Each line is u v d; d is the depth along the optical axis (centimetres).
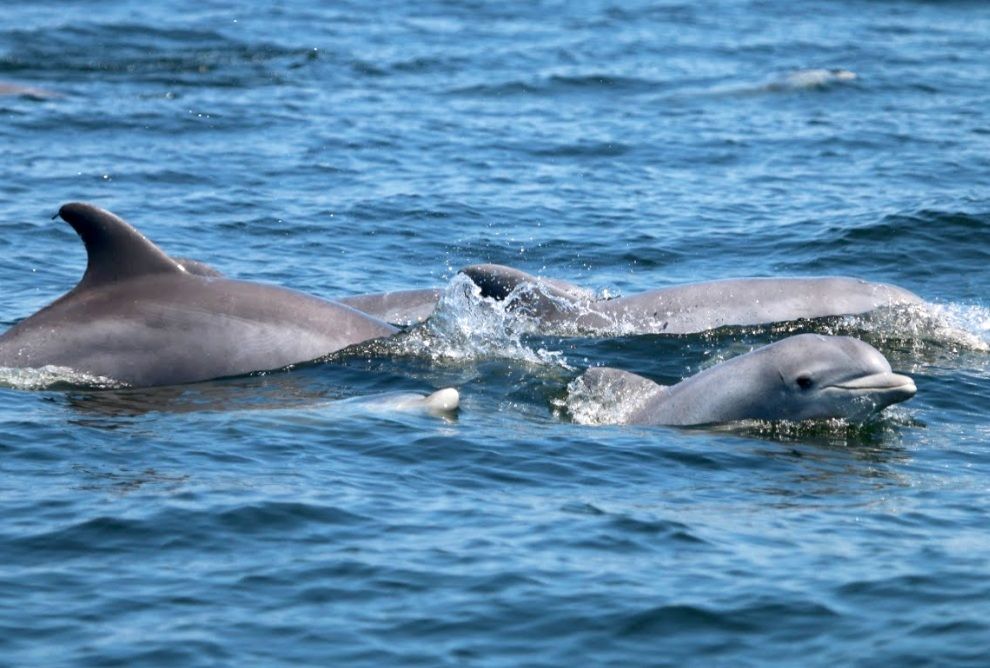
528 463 4894
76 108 12744
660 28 18588
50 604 3716
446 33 17825
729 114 13312
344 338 6253
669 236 9069
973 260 8419
